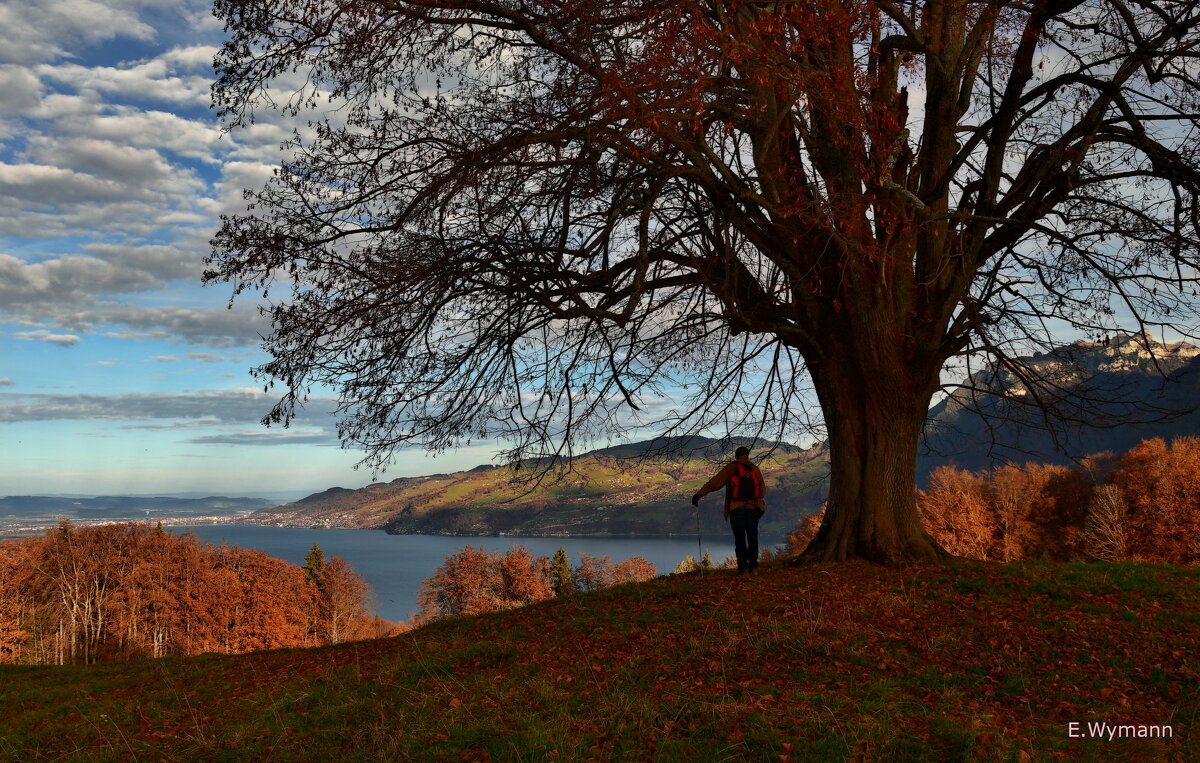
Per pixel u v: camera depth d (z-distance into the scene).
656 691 6.37
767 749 4.88
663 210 12.48
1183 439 48.62
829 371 12.07
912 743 4.94
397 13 9.41
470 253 10.80
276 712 7.07
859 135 9.94
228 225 10.24
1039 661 6.96
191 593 60.78
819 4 9.38
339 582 76.62
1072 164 11.11
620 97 8.87
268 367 10.52
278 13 9.27
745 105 11.44
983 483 57.41
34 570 58.12
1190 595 9.18
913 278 11.75
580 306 9.90
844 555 11.64
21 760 7.09
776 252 11.91
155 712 8.41
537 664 7.70
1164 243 11.06
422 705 6.42
